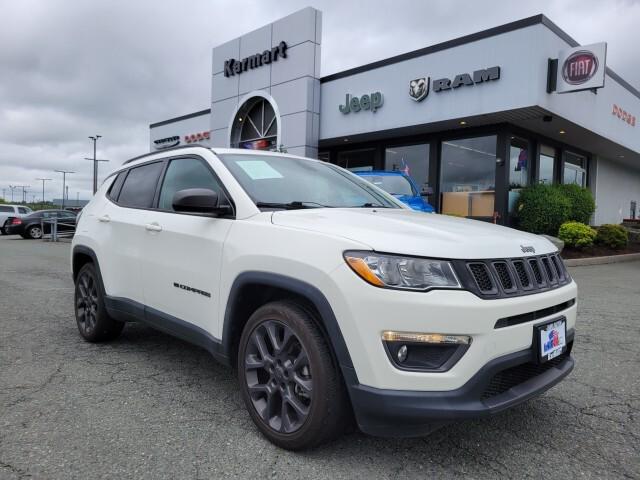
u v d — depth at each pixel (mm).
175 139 23781
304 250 2656
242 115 18812
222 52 19234
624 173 22656
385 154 16531
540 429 3080
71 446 2791
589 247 13336
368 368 2391
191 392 3607
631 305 6785
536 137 15180
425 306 2332
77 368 4090
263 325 2896
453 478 2521
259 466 2607
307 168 3982
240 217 3174
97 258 4523
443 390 2350
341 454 2740
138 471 2547
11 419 3119
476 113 12617
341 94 15750
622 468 2637
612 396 3604
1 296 7410
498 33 12133
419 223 2945
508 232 3098
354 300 2414
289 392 2750
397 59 14203
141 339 4980
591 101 14648
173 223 3650
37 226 24516
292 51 16562
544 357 2660
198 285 3348
